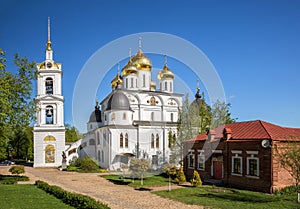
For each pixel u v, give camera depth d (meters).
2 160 74.88
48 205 17.36
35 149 54.00
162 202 19.97
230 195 22.17
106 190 25.86
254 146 25.23
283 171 23.94
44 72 54.97
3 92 27.95
